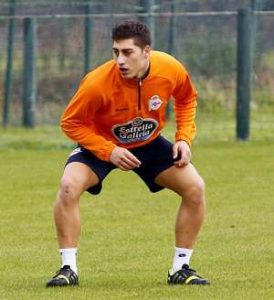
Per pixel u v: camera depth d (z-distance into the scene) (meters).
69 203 16.20
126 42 15.68
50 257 19.52
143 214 24.34
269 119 42.00
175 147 16.62
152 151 16.70
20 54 43.47
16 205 25.80
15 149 38.25
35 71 41.81
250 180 29.61
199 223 16.75
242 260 18.94
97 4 41.56
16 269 18.42
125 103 16.08
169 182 16.70
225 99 42.31
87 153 16.53
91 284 16.86
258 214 24.09
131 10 43.16
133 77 15.83
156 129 16.55
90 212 24.62
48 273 18.06
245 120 39.00
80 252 19.98
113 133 16.45
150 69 16.02
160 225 22.89
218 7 45.62
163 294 15.94
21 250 20.22
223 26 42.09
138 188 28.36
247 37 38.31
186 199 16.69
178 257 16.81
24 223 23.28
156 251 20.03
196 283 16.66
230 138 39.81
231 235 21.52
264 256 19.30
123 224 23.06
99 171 16.41
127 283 16.97
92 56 40.94
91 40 40.75
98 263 18.92
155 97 16.17
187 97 16.92
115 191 27.84
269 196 26.77
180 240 16.78
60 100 42.34
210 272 17.86
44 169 32.56
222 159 34.28
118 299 15.59
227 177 30.22
